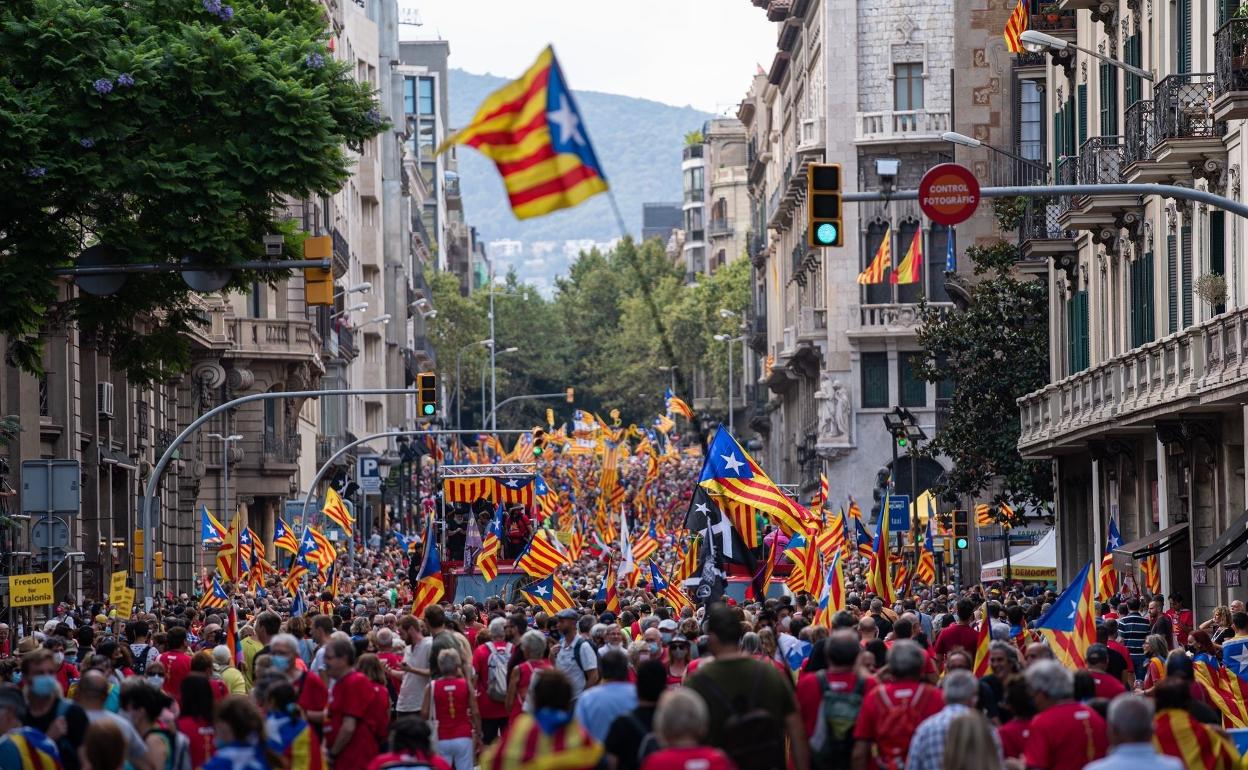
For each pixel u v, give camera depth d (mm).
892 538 95688
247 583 69875
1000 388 81750
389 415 184875
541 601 50750
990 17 103562
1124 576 64938
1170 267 59406
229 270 40875
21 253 38781
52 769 20109
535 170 24703
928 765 19016
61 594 67062
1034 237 74188
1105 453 68250
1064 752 19656
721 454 42750
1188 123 53781
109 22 39344
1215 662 29562
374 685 25953
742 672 19453
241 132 40250
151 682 22125
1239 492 54531
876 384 133125
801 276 151500
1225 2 50750
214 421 101500
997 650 25016
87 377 72812
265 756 19625
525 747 15836
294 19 44531
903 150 133625
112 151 38625
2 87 37812
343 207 149375
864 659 23406
